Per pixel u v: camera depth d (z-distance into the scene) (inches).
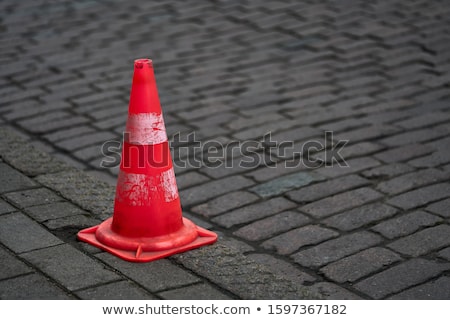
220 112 255.3
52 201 185.8
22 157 210.5
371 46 313.7
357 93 268.7
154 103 160.2
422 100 261.0
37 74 289.7
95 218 178.7
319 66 295.1
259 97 267.1
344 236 176.2
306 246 172.6
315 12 359.6
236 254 163.6
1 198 186.7
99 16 360.8
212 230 181.6
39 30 341.1
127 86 277.6
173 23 348.2
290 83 279.4
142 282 151.8
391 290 153.6
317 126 243.0
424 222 181.3
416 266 162.1
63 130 241.9
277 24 343.9
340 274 160.4
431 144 227.0
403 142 229.3
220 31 336.5
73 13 366.0
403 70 288.2
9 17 361.1
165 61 302.2
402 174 208.4
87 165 219.0
